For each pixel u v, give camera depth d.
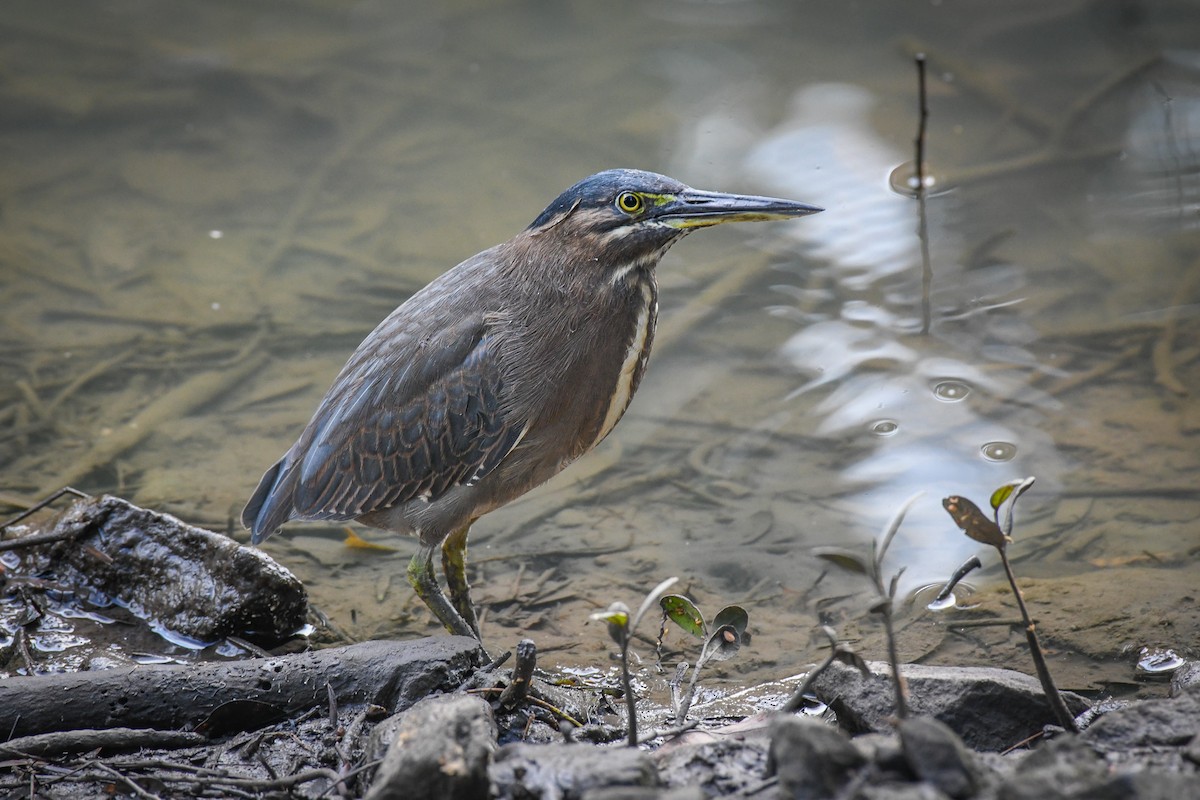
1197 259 14.96
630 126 19.28
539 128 19.34
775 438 12.25
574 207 9.01
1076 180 17.06
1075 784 5.25
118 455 12.10
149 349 14.16
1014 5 22.66
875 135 18.56
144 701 7.76
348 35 23.05
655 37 22.45
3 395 13.15
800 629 9.35
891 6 22.98
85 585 9.76
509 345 8.93
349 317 14.84
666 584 6.38
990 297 14.53
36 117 20.11
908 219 16.34
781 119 19.25
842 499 11.20
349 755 7.25
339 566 10.68
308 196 17.50
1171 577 9.49
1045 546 10.24
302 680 7.88
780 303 14.68
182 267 15.99
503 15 23.69
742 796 6.00
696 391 13.17
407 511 9.24
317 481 9.39
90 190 18.02
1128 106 19.08
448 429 9.02
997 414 12.33
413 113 20.16
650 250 9.14
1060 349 13.45
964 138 18.34
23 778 7.16
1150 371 12.89
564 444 9.30
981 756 6.23
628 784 5.95
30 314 14.85
